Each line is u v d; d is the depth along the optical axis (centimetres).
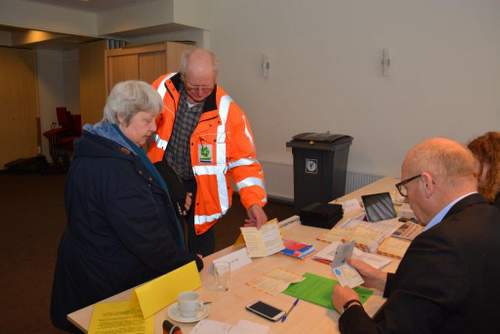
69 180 139
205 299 132
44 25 560
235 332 112
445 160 106
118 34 604
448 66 371
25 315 260
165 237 140
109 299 132
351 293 122
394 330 92
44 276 316
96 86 657
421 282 93
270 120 505
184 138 202
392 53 399
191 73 181
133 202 132
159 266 140
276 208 487
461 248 93
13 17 532
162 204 150
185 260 146
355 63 425
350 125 440
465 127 370
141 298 121
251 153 207
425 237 100
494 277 93
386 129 416
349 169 448
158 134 197
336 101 446
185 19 515
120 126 140
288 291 137
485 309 92
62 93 838
